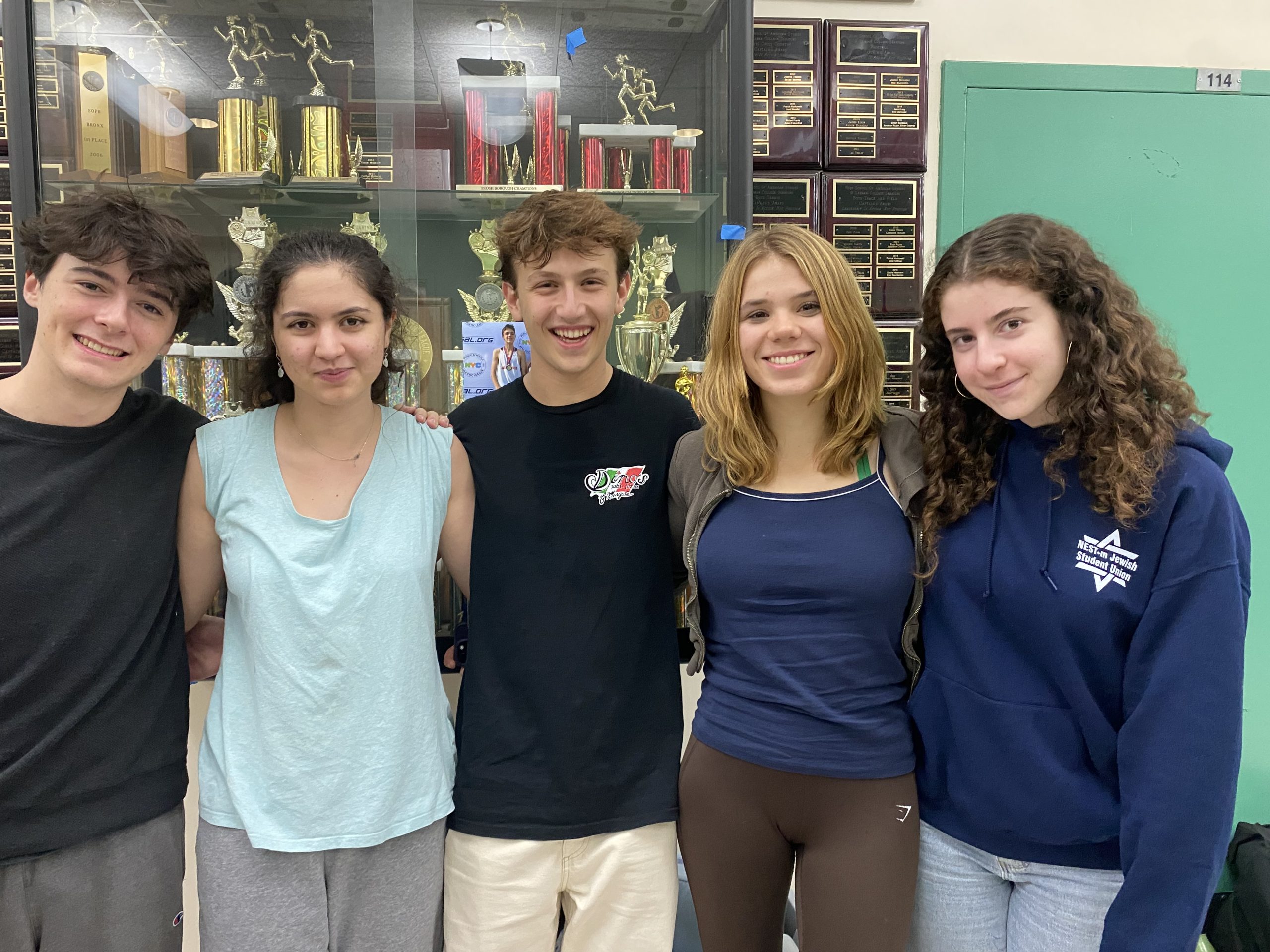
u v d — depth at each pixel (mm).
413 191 1438
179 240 916
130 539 933
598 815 1017
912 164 1626
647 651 1062
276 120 1483
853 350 959
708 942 1028
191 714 1450
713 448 1031
